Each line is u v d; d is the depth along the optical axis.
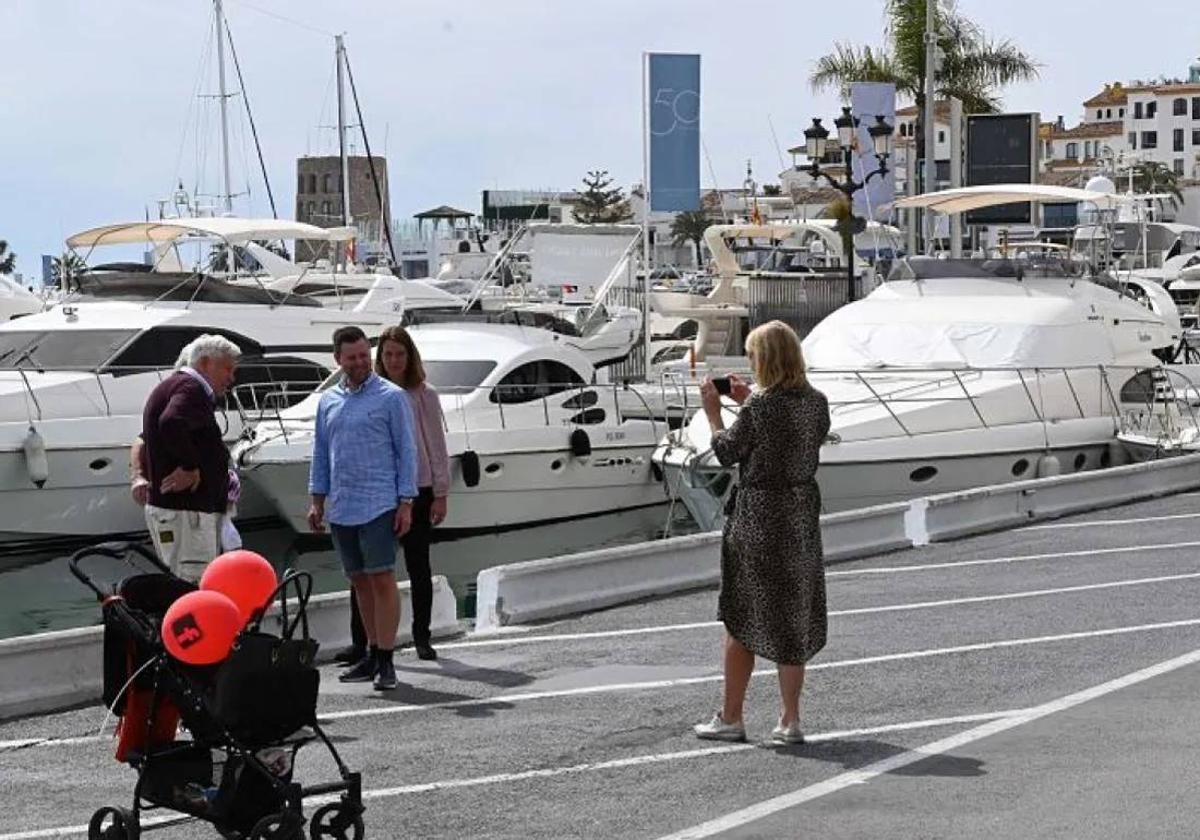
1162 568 15.93
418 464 11.98
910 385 24.31
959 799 8.19
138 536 24.34
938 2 49.66
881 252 50.12
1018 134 39.47
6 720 10.74
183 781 7.41
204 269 32.69
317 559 24.62
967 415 23.86
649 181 32.66
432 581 13.09
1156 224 45.44
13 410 23.67
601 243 35.66
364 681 11.59
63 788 9.02
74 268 32.16
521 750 9.52
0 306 31.17
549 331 27.41
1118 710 10.04
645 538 25.69
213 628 7.10
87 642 11.25
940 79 50.34
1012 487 19.47
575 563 14.41
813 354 25.62
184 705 7.27
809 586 9.27
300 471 23.34
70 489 23.70
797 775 8.77
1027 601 14.30
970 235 47.31
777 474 9.17
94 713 10.93
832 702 10.57
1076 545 17.69
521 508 24.91
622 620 14.00
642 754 9.34
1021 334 25.03
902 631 13.06
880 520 17.66
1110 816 7.80
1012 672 11.32
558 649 12.72
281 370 26.58
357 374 11.20
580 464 25.38
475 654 12.56
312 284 34.00
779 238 50.25
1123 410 25.55
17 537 23.61
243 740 7.14
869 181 37.84
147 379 24.92
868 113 38.22
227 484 11.87
